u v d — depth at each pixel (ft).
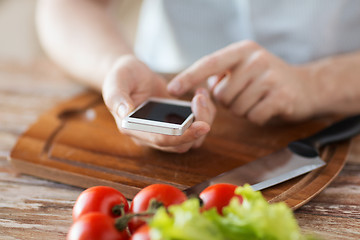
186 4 3.87
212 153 2.43
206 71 2.44
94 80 3.19
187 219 1.10
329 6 3.44
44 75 4.10
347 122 2.59
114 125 2.85
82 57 3.26
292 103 2.67
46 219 1.86
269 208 1.21
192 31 3.96
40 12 3.83
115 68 2.36
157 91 2.58
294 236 1.18
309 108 2.78
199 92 2.43
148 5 4.41
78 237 1.38
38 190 2.14
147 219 1.32
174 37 4.06
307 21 3.50
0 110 3.22
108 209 1.58
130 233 1.59
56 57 3.51
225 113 3.04
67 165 2.26
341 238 1.71
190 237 1.07
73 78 3.50
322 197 2.03
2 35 6.89
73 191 2.14
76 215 1.58
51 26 3.55
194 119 2.12
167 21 4.02
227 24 3.83
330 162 2.30
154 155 2.39
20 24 6.92
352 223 1.81
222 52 2.52
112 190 1.65
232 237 1.18
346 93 2.82
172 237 1.09
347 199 2.01
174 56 4.14
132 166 2.26
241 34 3.79
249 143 2.57
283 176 2.06
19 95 3.56
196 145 2.40
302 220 1.83
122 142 2.57
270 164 2.21
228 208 1.24
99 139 2.60
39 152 2.40
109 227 1.40
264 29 3.59
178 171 2.22
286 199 1.92
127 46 3.30
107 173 2.18
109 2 3.99
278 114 2.73
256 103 2.65
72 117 2.99
